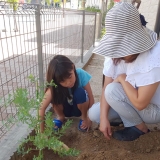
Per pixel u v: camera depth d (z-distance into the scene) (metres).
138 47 1.34
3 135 1.79
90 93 2.22
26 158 1.70
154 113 1.75
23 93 1.19
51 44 2.66
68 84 1.84
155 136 1.78
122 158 1.55
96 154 1.62
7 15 1.81
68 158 1.71
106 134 1.79
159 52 1.45
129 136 1.85
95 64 4.81
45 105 1.84
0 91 2.65
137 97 1.56
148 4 4.59
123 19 1.32
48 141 1.25
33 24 2.16
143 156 1.60
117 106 1.76
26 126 1.93
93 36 6.60
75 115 2.25
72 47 3.94
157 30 3.55
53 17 2.64
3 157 1.54
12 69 3.30
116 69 1.85
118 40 1.35
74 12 3.76
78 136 2.01
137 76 1.52
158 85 1.61
